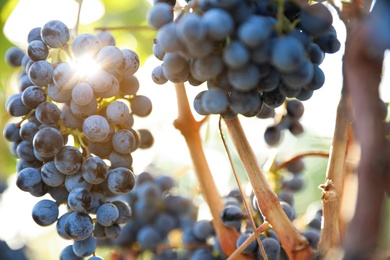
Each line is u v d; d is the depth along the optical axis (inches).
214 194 24.2
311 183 36.0
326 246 20.7
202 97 19.9
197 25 18.2
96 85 21.4
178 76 19.7
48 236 39.9
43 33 21.8
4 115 32.8
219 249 24.4
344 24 19.2
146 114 22.9
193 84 20.1
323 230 20.9
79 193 21.7
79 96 21.3
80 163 21.9
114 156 22.4
